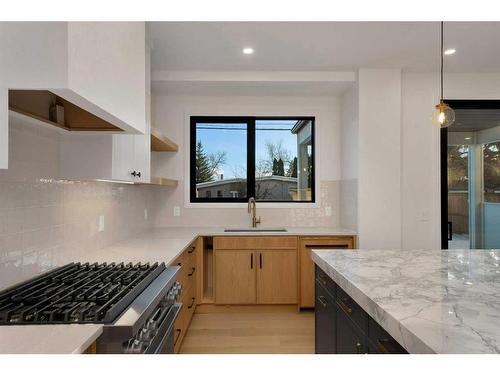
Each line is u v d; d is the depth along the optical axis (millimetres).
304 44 2842
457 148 3676
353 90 3570
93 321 1096
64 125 1623
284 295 3422
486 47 2928
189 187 4008
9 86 946
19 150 1510
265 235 3408
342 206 3949
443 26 2529
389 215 3418
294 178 4145
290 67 3365
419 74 3609
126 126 1538
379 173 3412
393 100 3422
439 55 3105
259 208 4027
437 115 2312
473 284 1404
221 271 3414
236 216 4020
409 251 2160
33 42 951
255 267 3414
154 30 2559
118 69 1348
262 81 3465
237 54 3035
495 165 3678
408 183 3611
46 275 1636
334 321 1784
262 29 2566
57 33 955
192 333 2922
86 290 1373
